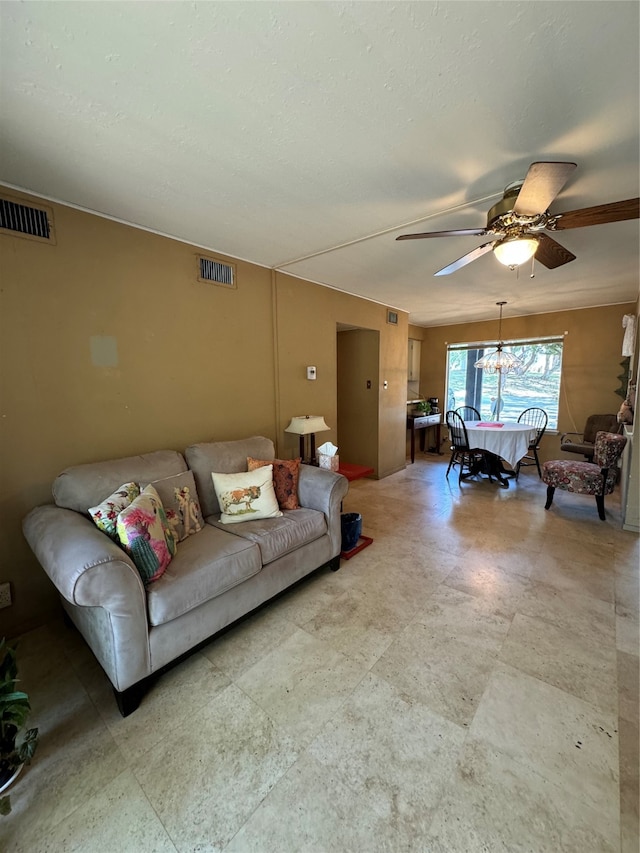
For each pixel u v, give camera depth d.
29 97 1.26
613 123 1.43
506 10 0.99
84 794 1.20
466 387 6.45
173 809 1.15
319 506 2.50
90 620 1.59
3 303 1.85
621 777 1.22
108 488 1.98
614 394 5.04
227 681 1.64
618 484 4.60
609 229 2.47
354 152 1.61
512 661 1.73
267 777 1.24
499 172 1.78
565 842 1.05
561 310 5.33
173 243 2.52
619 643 1.84
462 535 3.14
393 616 2.07
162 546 1.69
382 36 1.06
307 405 3.70
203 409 2.79
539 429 5.27
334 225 2.36
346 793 1.19
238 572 1.84
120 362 2.30
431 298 4.47
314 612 2.11
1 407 1.87
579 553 2.79
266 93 1.27
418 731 1.39
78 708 1.52
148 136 1.49
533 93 1.27
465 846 1.05
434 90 1.26
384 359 4.86
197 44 1.08
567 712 1.46
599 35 1.05
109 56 1.11
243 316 3.03
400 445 5.44
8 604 1.94
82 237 2.09
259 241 2.62
